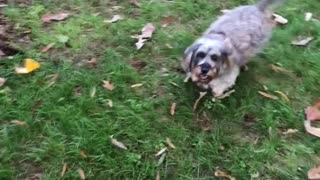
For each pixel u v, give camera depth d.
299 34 1.10
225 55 0.89
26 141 0.84
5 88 0.92
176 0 1.16
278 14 1.14
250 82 0.98
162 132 0.87
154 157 0.83
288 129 0.89
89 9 1.12
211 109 0.91
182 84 0.96
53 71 0.96
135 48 1.03
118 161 0.82
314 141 0.88
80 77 0.95
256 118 0.91
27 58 0.98
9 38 1.03
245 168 0.83
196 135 0.87
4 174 0.78
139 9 1.14
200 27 1.10
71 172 0.80
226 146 0.86
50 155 0.82
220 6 1.16
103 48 1.03
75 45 1.03
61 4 1.13
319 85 0.98
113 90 0.93
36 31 1.05
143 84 0.95
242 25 0.95
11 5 1.11
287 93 0.96
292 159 0.84
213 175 0.82
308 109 0.92
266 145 0.86
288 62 1.02
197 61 0.87
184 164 0.83
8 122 0.87
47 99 0.91
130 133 0.86
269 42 1.06
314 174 0.82
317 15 1.15
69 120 0.87
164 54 1.02
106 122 0.88
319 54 1.04
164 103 0.92
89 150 0.83
